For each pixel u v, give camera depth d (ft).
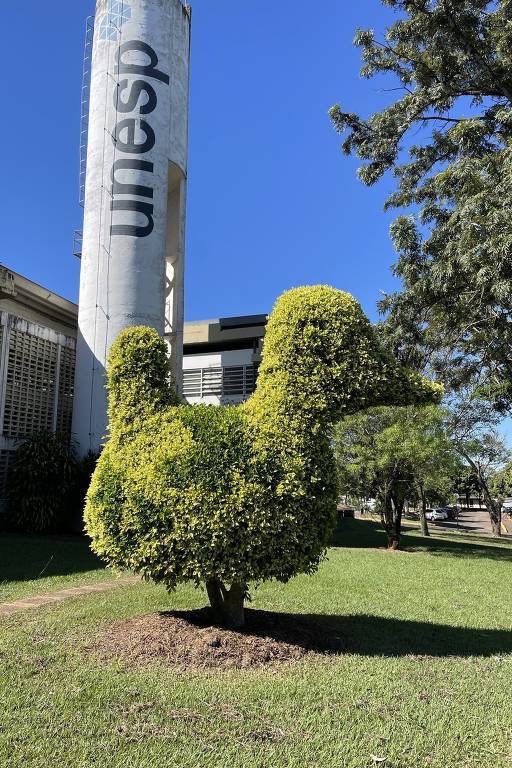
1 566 32.96
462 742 12.14
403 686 15.29
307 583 32.01
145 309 58.85
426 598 29.60
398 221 47.78
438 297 45.91
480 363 50.14
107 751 10.91
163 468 17.72
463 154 49.55
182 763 10.62
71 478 53.47
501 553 59.00
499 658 18.52
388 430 53.83
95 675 14.92
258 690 14.35
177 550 17.58
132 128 60.80
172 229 70.18
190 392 81.97
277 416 18.54
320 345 18.92
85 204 62.18
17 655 16.46
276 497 17.58
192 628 18.99
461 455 62.80
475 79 51.52
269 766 10.69
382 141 53.36
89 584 28.63
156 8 63.87
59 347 61.46
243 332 87.92
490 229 36.09
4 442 52.80
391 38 52.16
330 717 13.01
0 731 11.53
